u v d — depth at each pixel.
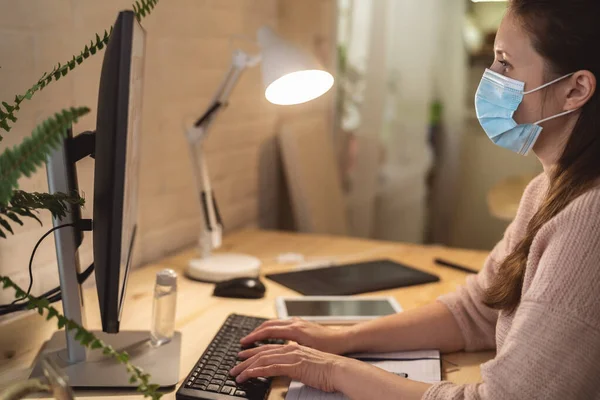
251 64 1.62
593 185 0.97
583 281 0.89
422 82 2.92
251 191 2.43
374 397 1.01
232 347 1.22
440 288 1.69
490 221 2.95
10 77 1.31
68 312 1.14
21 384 0.81
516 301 1.09
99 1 1.55
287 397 1.05
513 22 1.06
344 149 2.90
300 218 2.44
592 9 0.98
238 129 2.29
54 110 1.43
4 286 0.82
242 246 2.07
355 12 2.80
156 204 1.88
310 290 1.63
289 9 2.55
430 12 2.87
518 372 0.90
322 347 1.23
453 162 2.96
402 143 2.97
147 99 1.79
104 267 0.93
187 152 2.02
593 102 1.00
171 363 1.17
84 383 1.07
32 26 1.35
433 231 3.02
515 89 1.07
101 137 0.91
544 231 0.98
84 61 1.51
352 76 2.84
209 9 2.05
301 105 2.67
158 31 1.81
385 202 3.02
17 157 0.78
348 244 2.12
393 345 1.27
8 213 0.94
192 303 1.54
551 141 1.10
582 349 0.88
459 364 1.25
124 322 1.40
